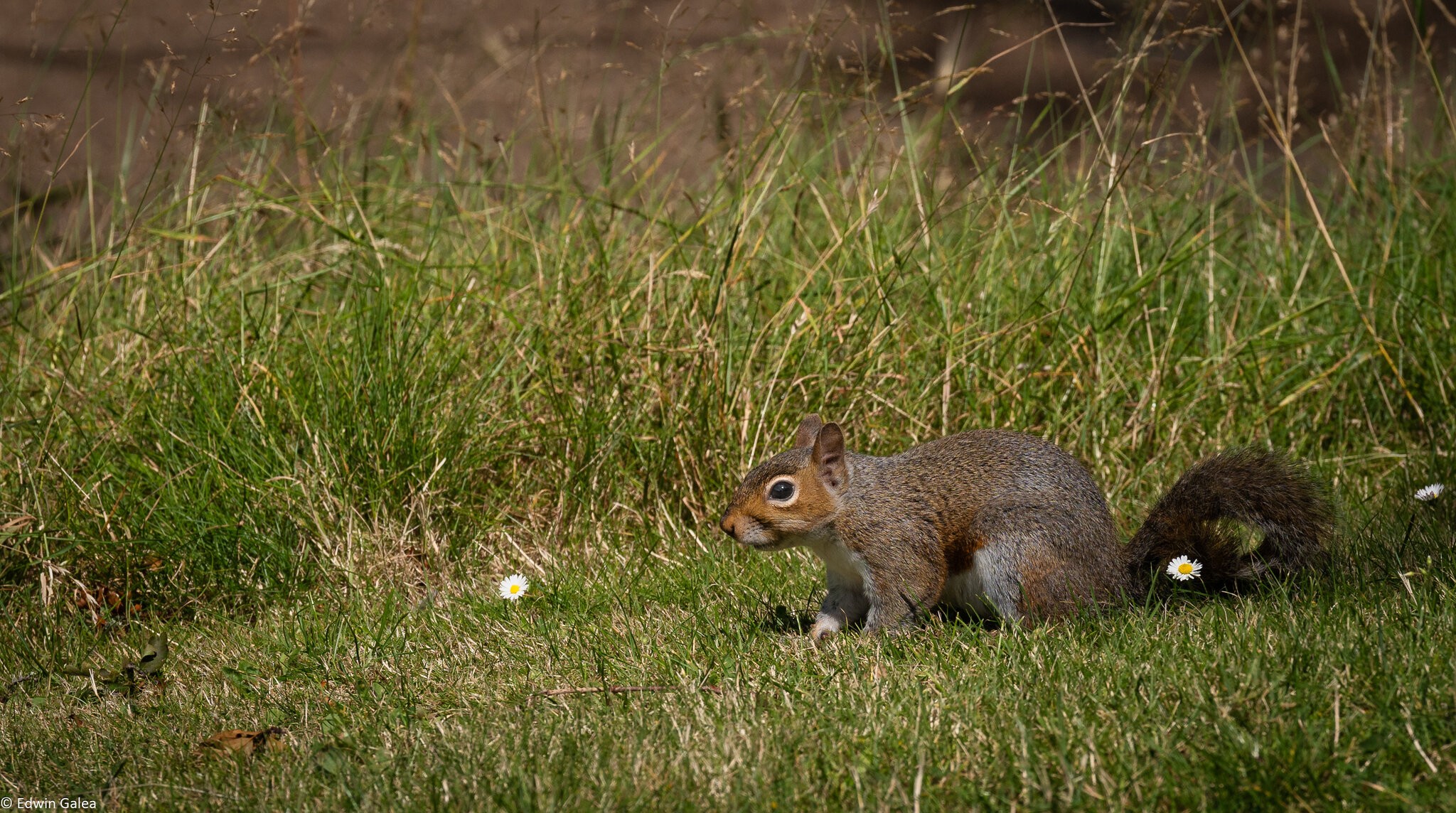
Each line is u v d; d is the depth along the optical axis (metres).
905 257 10.93
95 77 16.98
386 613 8.38
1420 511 8.97
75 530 9.18
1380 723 5.27
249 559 9.30
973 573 7.53
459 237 12.82
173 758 6.39
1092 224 11.96
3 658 8.21
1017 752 5.41
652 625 7.87
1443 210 12.40
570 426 10.34
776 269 11.93
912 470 7.68
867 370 10.52
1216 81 16.95
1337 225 12.89
